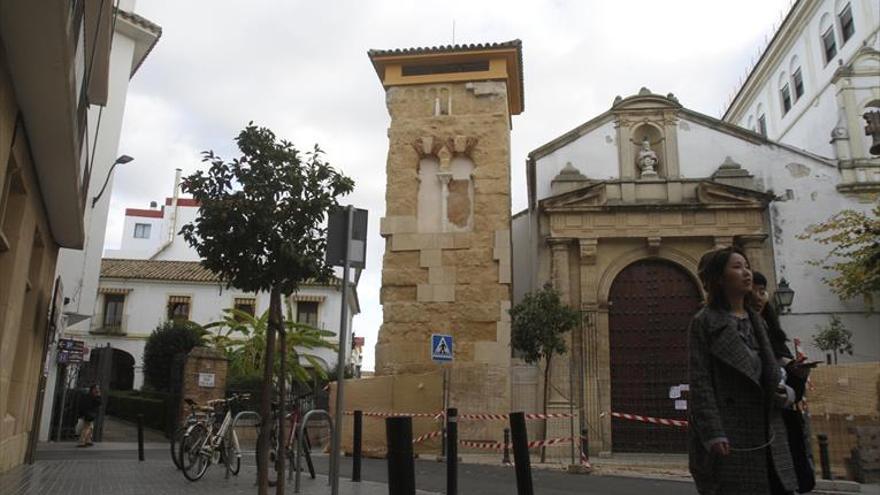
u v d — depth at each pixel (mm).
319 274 8156
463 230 20656
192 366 22422
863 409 14555
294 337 25297
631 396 20906
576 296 21641
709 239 21719
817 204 21922
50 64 7766
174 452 11031
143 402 27891
